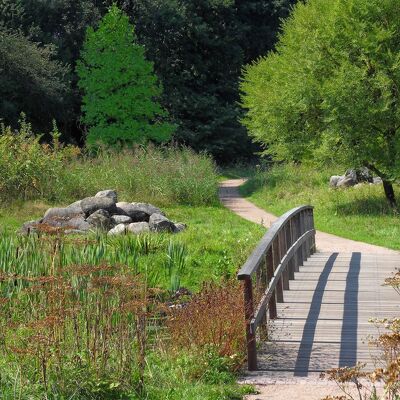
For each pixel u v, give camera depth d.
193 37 78.38
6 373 9.41
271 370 10.75
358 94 36.69
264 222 34.47
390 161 37.19
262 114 44.28
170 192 37.44
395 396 7.76
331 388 9.70
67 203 34.25
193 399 9.16
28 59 61.53
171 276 17.62
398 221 34.44
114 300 11.12
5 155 34.09
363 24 37.22
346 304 15.34
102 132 61.47
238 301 11.30
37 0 69.25
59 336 9.99
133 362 10.06
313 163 44.75
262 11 84.25
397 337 8.64
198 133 76.81
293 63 40.09
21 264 13.73
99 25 64.19
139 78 62.09
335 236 31.45
